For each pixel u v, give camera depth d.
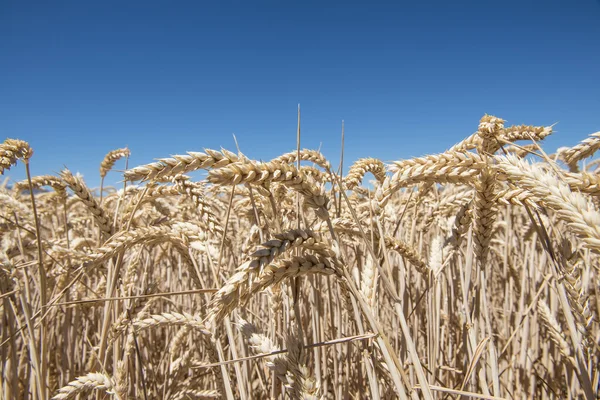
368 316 0.39
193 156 0.33
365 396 0.76
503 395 0.76
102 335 0.60
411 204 0.84
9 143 0.53
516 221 1.16
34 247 0.77
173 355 0.83
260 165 0.34
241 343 0.73
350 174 0.56
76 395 0.59
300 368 0.43
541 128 0.54
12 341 0.64
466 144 0.52
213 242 0.58
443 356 0.78
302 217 0.56
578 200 0.32
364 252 0.66
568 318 0.49
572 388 0.68
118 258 0.59
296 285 0.44
